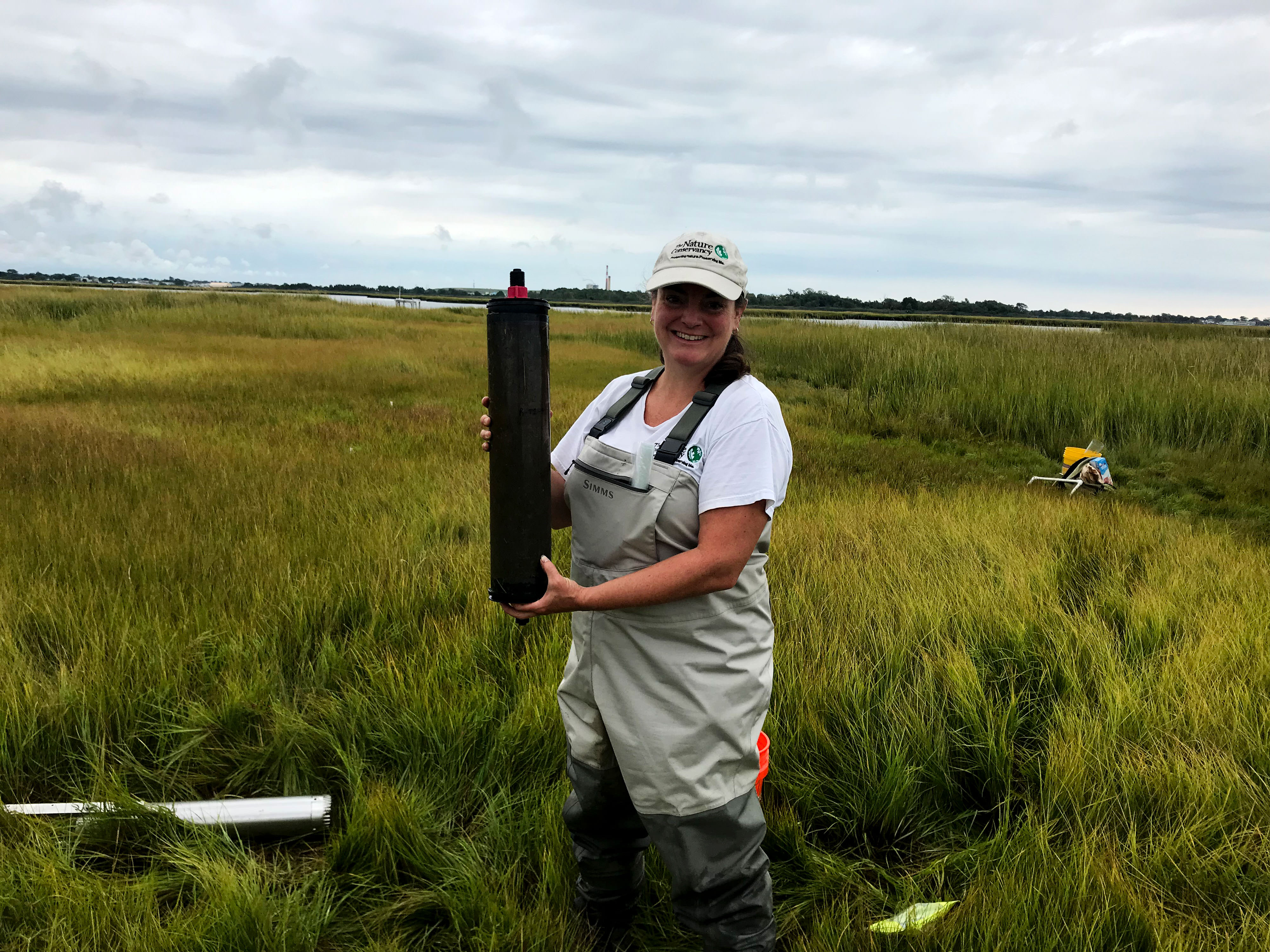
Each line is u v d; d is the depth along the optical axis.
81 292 40.00
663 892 2.45
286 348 20.98
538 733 3.02
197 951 2.10
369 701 3.22
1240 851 2.46
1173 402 11.30
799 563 4.88
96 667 3.24
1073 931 2.15
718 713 1.75
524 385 1.63
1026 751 3.18
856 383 16.61
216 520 5.34
